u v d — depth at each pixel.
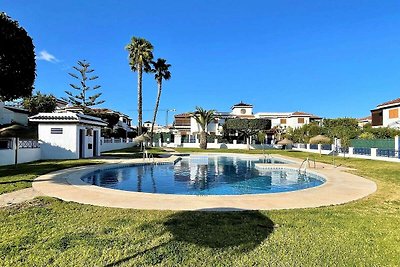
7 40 11.72
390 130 33.06
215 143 50.25
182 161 26.94
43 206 7.30
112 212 6.77
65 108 47.66
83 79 50.56
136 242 4.93
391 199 8.69
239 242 4.98
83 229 5.55
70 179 11.96
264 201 8.16
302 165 20.44
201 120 46.81
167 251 4.58
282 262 4.27
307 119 65.31
